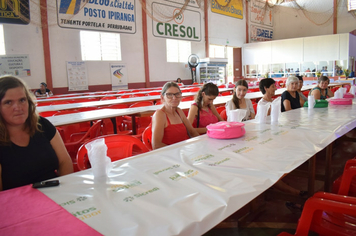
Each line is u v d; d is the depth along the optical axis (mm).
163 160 1438
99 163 1223
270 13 17516
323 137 1850
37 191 1107
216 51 15289
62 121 2875
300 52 14461
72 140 3248
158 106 4070
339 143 4023
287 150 1562
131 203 958
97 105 4801
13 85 1345
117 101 5301
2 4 8094
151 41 11602
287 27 17062
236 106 3025
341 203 1050
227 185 1076
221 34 14688
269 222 2035
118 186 1118
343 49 13266
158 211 890
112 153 1766
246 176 1168
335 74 13336
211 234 1905
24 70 8641
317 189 2533
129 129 4539
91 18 9820
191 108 2738
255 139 1836
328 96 4934
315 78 13078
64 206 960
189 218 839
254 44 15773
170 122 2246
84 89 9914
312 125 2260
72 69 9570
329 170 2355
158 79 12016
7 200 1026
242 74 16469
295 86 3566
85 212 908
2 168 1388
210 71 13430
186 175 1207
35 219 871
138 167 1341
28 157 1439
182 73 13078
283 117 2719
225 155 1492
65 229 804
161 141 2188
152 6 11422
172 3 12133
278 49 15078
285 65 15359
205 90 2703
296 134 1948
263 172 1209
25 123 1461
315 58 14055
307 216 1128
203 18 13641
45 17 8836
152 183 1132
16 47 8461
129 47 10945
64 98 6871
